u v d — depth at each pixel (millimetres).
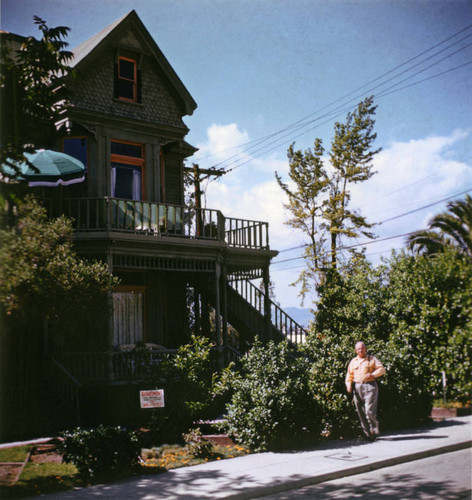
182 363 10750
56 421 12008
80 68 15375
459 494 6426
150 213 15156
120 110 16281
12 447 9594
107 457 7695
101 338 14695
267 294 17625
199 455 9078
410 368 11320
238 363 15703
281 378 10062
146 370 12719
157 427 10234
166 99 17516
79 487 7340
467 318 10734
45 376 13094
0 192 7910
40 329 13195
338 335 13398
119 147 16516
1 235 9117
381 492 6746
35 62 8188
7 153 7520
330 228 23141
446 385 11664
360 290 13844
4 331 11422
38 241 10211
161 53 17031
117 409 12938
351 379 10281
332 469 7777
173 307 17562
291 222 24375
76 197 15141
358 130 22047
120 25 16141
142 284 16766
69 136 15867
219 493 6730
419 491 6668
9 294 9422
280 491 7051
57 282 10164
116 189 16312
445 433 10188
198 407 10453
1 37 7859
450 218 9594
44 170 12797
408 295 11828
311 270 23375
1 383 11602
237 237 17391
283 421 9422
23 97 7930
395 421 11273
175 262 15727
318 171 23422
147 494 6793
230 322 18453
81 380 12961
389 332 12875
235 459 8781
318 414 9977
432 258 10945
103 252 14094
